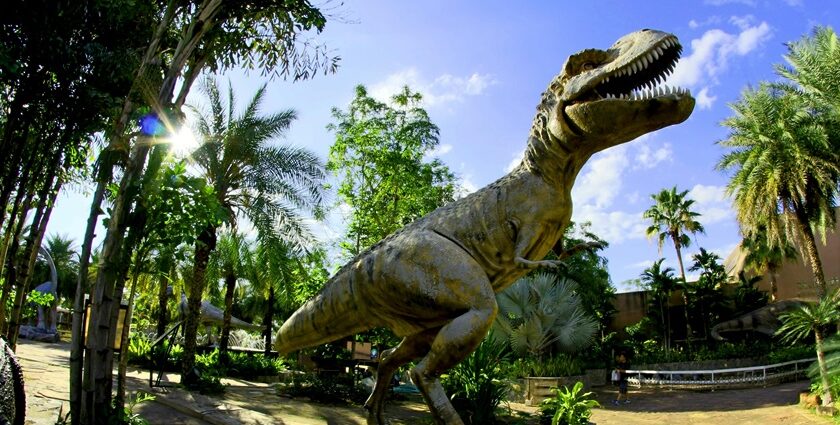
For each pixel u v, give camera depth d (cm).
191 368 1048
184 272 1819
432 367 350
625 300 3162
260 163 1184
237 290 3036
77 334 505
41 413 595
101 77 729
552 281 1716
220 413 685
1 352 235
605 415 1290
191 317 1123
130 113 565
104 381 502
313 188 1207
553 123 370
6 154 718
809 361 1981
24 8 649
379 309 392
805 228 1636
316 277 1356
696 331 2920
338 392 1020
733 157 1725
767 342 2425
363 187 1727
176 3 596
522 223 371
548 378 1475
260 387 1152
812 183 1595
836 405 1113
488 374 912
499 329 1638
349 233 1705
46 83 721
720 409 1336
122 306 535
